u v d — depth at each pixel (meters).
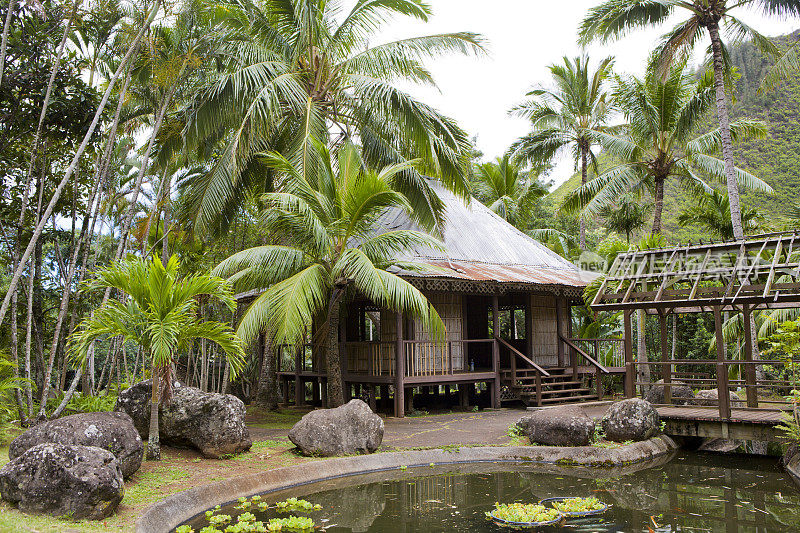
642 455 10.18
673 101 20.03
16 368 10.97
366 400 17.53
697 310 13.10
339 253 12.52
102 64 13.56
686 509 7.20
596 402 15.85
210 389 21.34
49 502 5.58
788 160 48.09
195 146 15.29
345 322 16.11
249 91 14.77
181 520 6.44
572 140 26.31
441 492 7.97
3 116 10.49
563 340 17.92
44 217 9.43
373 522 6.64
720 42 17.33
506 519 6.64
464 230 17.88
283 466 8.43
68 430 6.74
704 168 20.72
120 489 5.97
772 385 11.84
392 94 14.74
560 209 23.41
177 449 9.08
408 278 13.84
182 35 12.47
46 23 10.57
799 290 11.25
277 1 14.73
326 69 15.97
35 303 12.88
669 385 12.40
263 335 18.50
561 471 9.27
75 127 11.12
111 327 7.80
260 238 20.02
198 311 16.20
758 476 9.10
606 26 17.31
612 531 6.35
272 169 16.67
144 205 20.03
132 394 9.35
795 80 57.38
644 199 43.84
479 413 15.09
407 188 15.83
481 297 19.70
